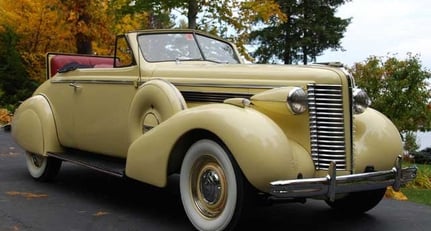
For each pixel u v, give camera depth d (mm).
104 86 6059
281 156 4195
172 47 6070
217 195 4492
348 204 5629
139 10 12266
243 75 5027
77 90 6457
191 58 6105
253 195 4340
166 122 4809
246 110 4465
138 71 5730
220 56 6355
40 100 6977
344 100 4613
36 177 6891
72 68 6609
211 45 6383
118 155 5957
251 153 4145
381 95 10172
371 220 5480
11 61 16672
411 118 10250
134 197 6082
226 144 4273
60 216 5188
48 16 15281
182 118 4645
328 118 4594
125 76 5848
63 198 5957
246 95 4930
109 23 14148
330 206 5945
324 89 4598
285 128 4621
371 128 4953
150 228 4836
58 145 6766
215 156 4477
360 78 10289
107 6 13555
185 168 4742
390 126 5113
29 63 16516
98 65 7496
